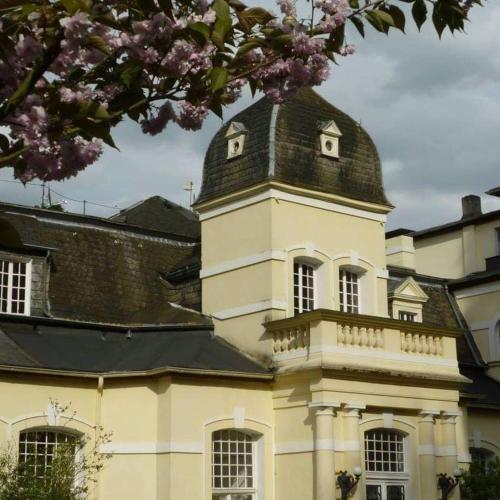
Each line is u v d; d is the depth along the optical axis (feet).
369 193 86.12
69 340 75.46
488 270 108.78
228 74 18.48
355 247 84.64
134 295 84.58
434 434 78.07
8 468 57.16
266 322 76.89
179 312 81.97
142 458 69.97
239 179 82.64
